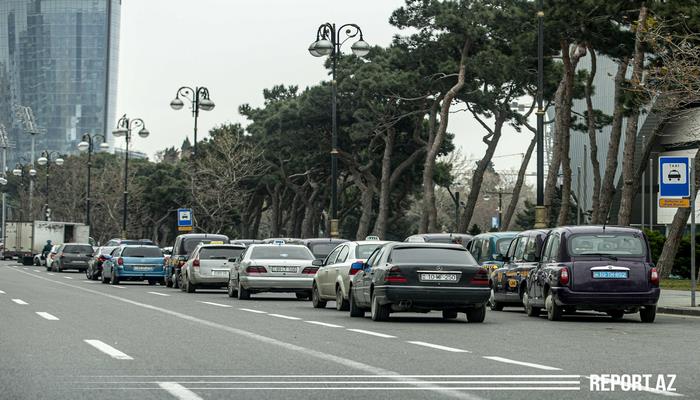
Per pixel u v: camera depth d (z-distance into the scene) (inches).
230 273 2994.6
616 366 1104.8
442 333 1598.2
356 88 6363.2
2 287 3393.2
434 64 5753.0
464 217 5856.3
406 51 5816.9
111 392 877.2
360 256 2315.5
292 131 6929.1
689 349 1325.0
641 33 3503.9
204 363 1119.0
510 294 2309.3
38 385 923.4
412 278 1862.7
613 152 4266.7
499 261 2581.2
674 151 6412.4
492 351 1282.0
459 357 1198.9
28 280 4301.2
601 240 1972.2
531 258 2150.6
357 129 6269.7
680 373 1035.3
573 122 5723.4
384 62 6122.1
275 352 1252.5
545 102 5703.7
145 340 1417.3
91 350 1263.5
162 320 1854.1
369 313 2263.8
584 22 3946.9
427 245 1918.1
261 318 1950.1
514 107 5767.7
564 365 1113.4
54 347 1301.7
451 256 1902.1
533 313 2159.2
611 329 1728.6
